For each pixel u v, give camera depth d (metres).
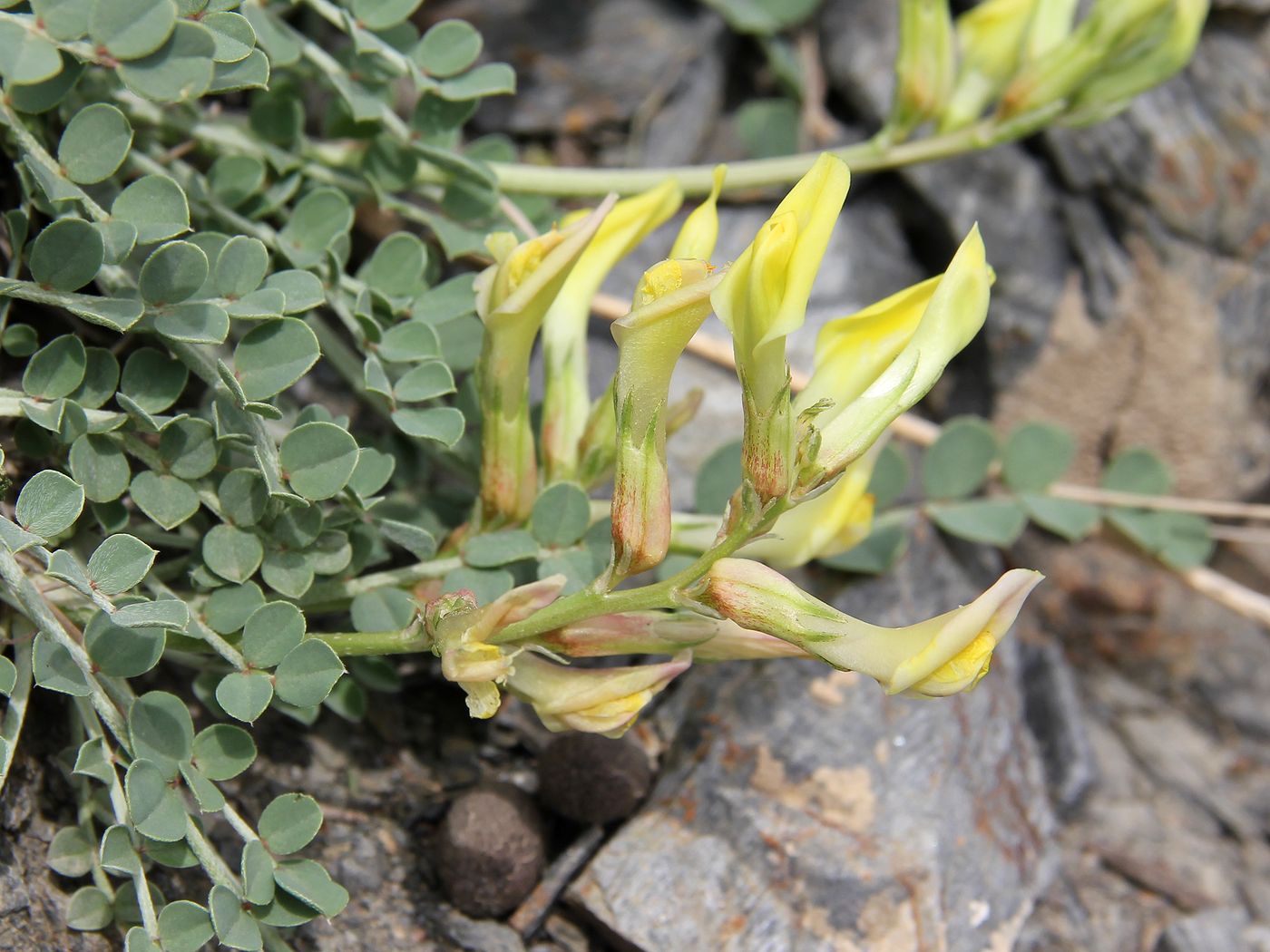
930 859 0.15
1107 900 0.17
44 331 0.14
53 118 0.13
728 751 0.16
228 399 0.11
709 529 0.13
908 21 0.16
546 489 0.13
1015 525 0.18
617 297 0.19
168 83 0.10
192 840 0.11
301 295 0.12
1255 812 0.18
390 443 0.14
